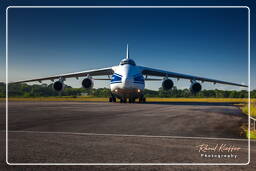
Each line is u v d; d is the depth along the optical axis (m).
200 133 7.42
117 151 5.13
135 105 23.06
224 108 19.52
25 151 5.10
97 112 14.65
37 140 6.25
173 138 6.57
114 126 8.73
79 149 5.29
